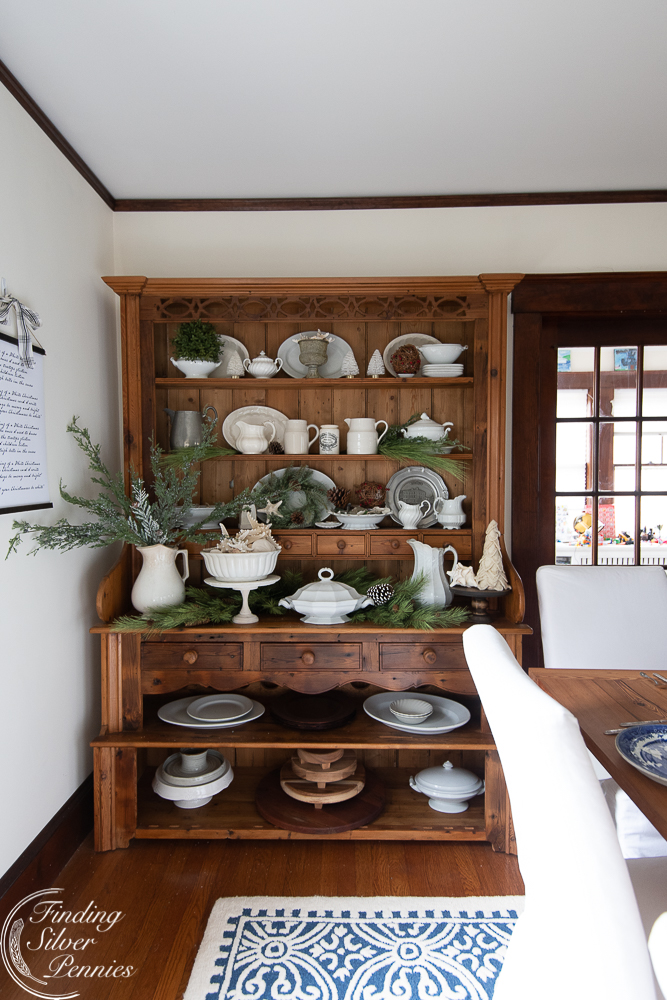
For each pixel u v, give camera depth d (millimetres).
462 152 2191
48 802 1930
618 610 1951
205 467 2568
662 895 1216
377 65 1707
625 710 1422
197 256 2561
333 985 1513
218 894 1847
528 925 1087
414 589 2219
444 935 1678
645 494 2674
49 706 1944
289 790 2188
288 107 1905
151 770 2559
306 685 2129
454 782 2195
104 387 2426
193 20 1523
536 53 1657
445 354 2336
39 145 1898
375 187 2461
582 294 2494
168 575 2180
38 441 1855
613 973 903
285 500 2500
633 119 1985
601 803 903
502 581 2178
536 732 916
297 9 1485
